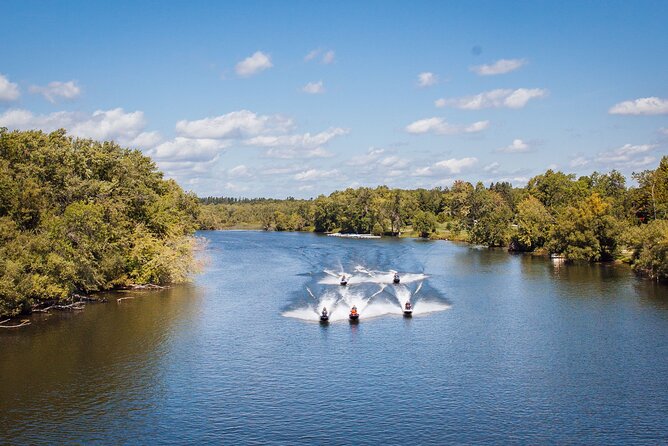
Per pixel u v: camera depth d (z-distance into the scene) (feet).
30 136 281.54
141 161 402.52
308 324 240.32
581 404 155.12
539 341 215.92
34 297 260.83
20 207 257.96
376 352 200.44
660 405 154.61
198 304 279.08
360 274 385.50
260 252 554.87
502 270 419.95
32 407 150.71
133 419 143.84
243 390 163.63
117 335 219.82
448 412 149.48
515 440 133.90
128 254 321.73
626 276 387.34
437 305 281.13
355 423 142.51
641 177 570.05
